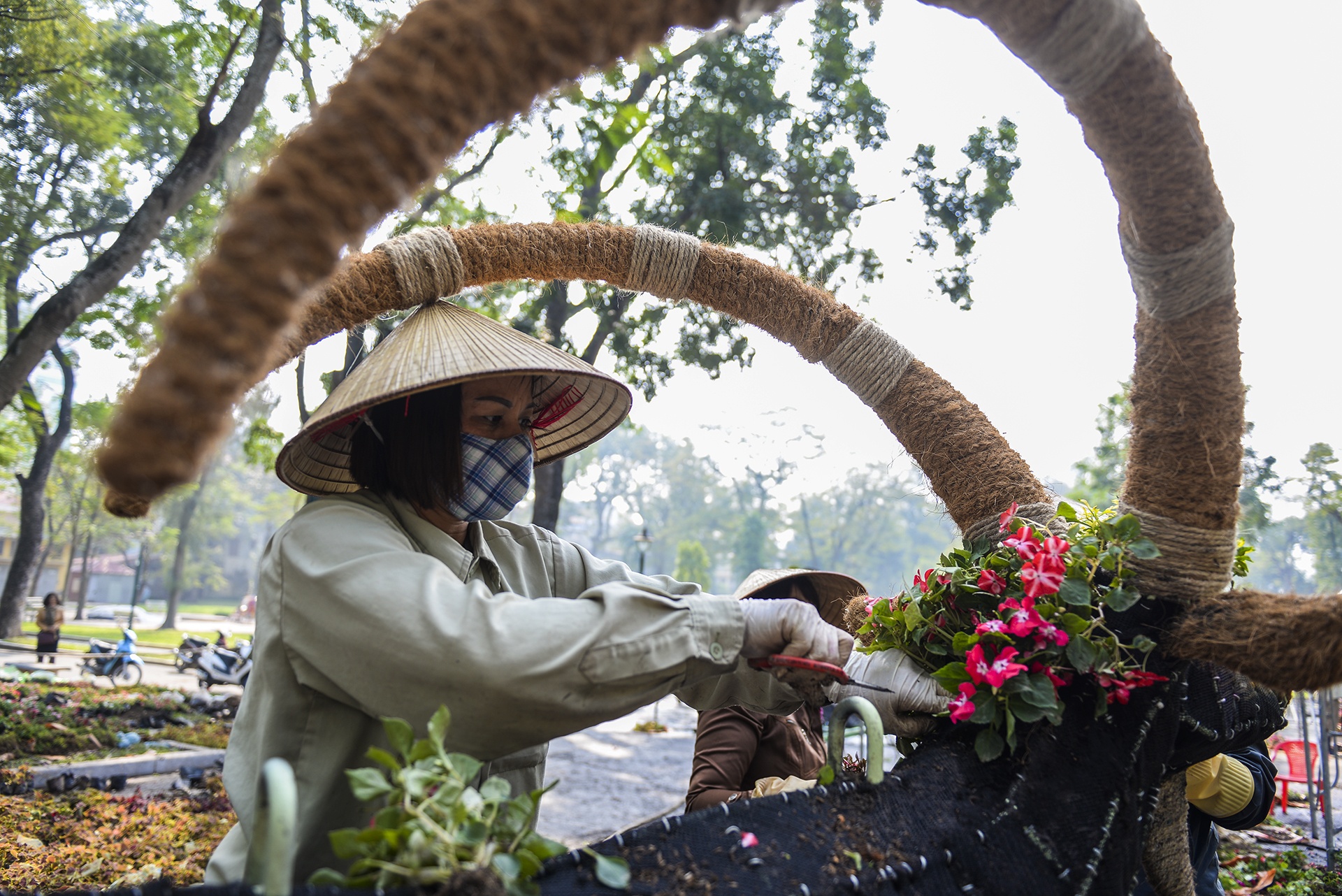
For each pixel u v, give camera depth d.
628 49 1.02
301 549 1.51
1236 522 1.47
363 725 1.52
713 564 76.06
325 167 0.85
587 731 14.70
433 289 1.81
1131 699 1.48
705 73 12.45
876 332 1.95
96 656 16.66
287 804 0.96
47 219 13.61
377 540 1.53
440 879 0.97
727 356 12.20
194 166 7.39
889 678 1.58
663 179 12.52
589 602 1.42
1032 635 1.45
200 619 55.44
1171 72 1.27
